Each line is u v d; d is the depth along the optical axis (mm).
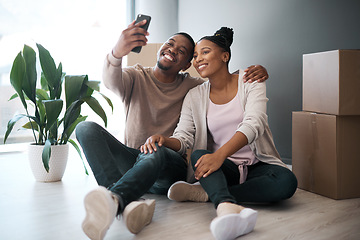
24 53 1984
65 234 1280
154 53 2580
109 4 3768
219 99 1724
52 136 2145
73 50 3615
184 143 1688
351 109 1735
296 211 1559
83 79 2025
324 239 1240
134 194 1258
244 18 2928
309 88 1937
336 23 2305
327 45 2363
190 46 1789
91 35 3703
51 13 3465
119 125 3881
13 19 3266
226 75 1722
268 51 2748
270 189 1526
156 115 1829
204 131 1734
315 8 2420
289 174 1528
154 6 3637
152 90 1834
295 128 2000
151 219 1380
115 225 1354
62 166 2127
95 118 3820
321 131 1823
